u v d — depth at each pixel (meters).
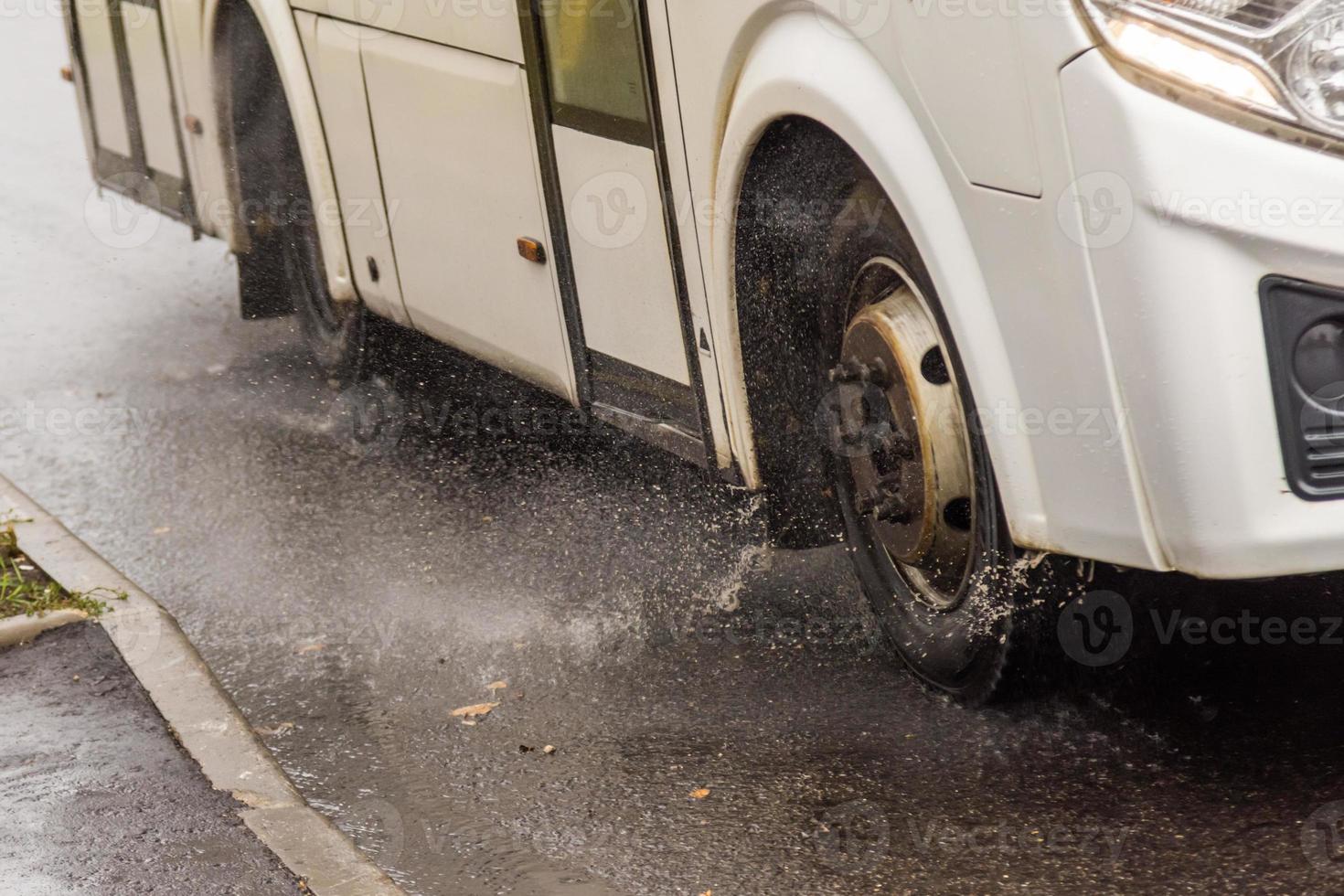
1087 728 3.84
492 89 5.13
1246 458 3.04
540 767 4.03
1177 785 3.54
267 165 7.01
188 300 9.04
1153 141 2.97
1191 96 2.96
